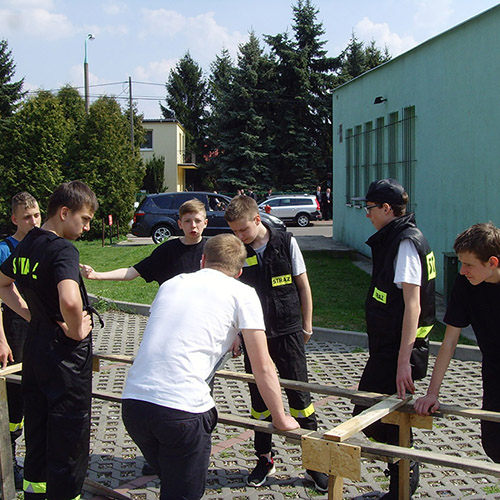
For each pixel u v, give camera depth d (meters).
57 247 3.04
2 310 4.18
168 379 2.53
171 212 19.75
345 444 2.51
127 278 4.19
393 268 3.22
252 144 40.09
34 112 21.80
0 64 41.03
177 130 43.91
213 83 60.00
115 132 22.72
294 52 40.62
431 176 10.77
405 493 3.24
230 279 2.76
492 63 8.57
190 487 2.53
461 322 3.05
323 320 8.39
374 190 3.33
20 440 4.68
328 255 15.40
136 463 4.31
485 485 3.94
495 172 8.52
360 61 44.22
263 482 3.93
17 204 4.24
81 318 2.99
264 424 2.88
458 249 2.84
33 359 3.09
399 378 3.09
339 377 6.28
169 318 2.63
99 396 3.71
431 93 10.66
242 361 6.94
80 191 3.21
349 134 16.05
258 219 3.77
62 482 3.07
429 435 4.73
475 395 5.64
